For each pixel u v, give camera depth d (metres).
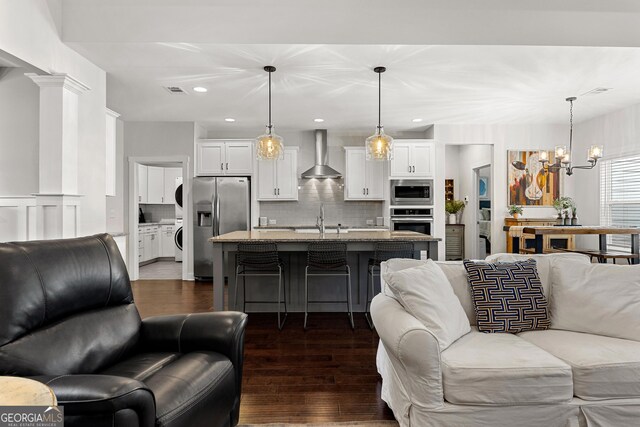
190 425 1.34
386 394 2.11
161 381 1.39
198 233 5.89
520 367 1.63
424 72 3.68
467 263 2.23
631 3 3.02
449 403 1.64
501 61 3.40
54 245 1.60
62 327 1.51
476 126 5.98
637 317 1.92
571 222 5.08
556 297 2.14
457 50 3.15
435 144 5.99
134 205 5.96
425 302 1.87
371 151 3.74
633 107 4.87
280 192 6.25
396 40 2.98
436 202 6.04
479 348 1.80
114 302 1.85
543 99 4.61
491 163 6.01
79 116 3.20
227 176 6.09
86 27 2.94
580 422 1.65
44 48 2.78
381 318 1.93
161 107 5.05
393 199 6.04
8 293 1.33
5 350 1.26
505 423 1.63
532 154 5.98
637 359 1.68
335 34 2.97
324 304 4.17
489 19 2.99
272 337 3.33
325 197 6.66
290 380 2.48
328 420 2.00
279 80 3.92
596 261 5.27
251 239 3.54
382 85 4.08
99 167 3.50
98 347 1.60
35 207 3.14
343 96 4.50
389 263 2.36
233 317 1.87
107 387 1.07
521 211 5.81
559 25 3.01
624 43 3.05
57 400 1.04
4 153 3.27
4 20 2.43
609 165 5.33
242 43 2.97
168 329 1.86
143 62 3.36
